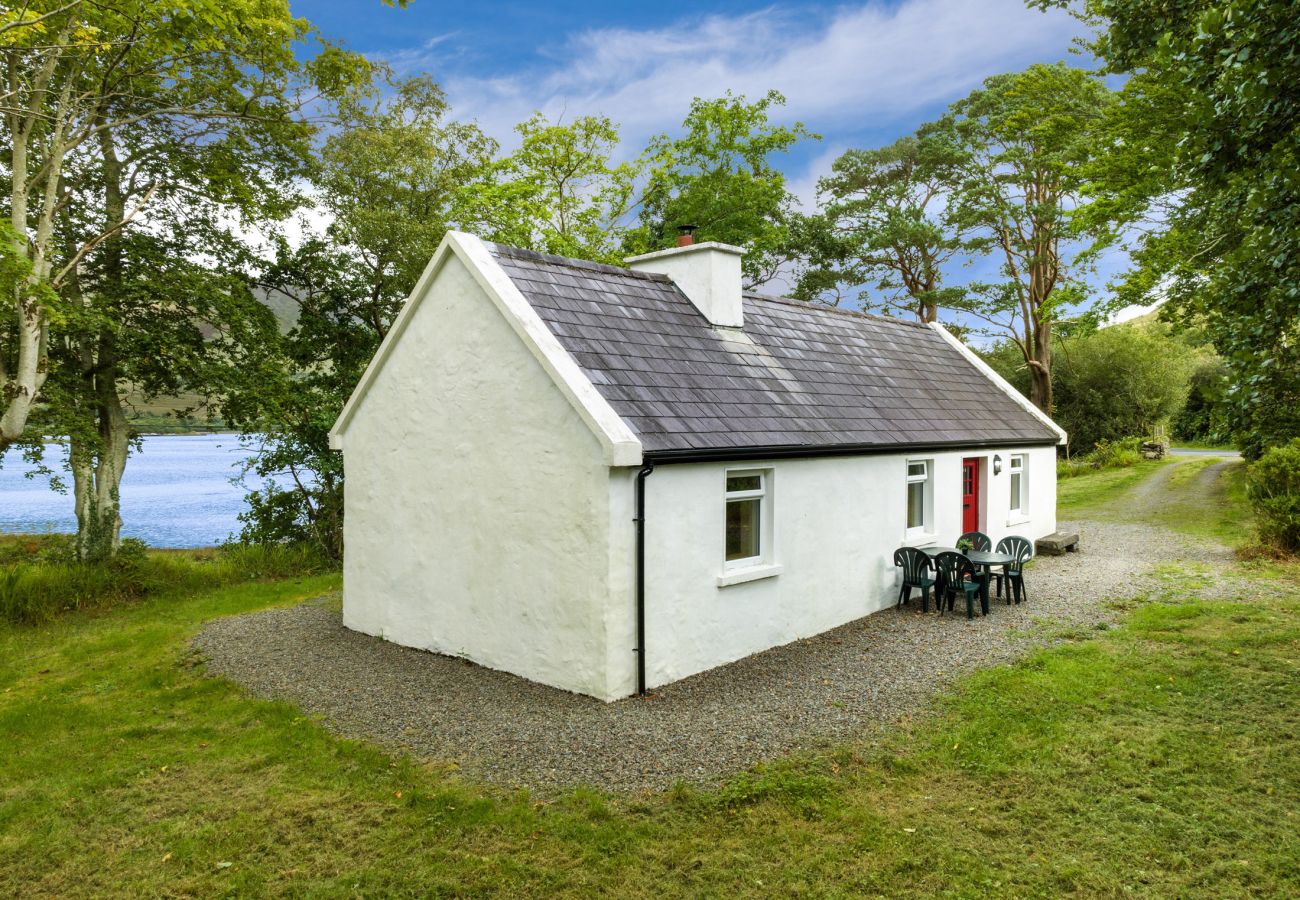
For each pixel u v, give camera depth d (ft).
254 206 54.44
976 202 104.99
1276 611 34.27
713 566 29.30
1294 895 14.75
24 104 43.11
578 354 28.63
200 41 41.42
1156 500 79.51
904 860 16.15
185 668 32.19
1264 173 20.02
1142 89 50.11
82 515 52.95
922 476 42.70
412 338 33.17
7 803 19.79
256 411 55.57
